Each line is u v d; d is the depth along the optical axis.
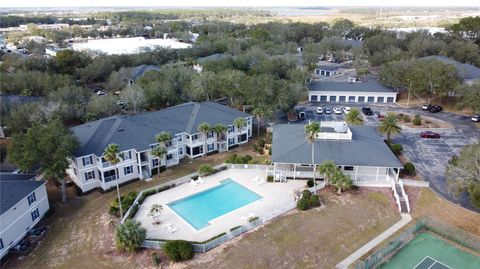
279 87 83.69
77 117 80.69
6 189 45.06
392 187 53.16
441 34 167.00
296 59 132.12
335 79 128.62
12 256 41.84
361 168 55.62
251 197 52.53
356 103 100.38
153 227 45.31
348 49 165.25
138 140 59.84
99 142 57.72
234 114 73.88
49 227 47.31
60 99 79.81
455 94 92.56
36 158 48.91
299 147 57.56
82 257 40.66
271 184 56.16
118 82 107.50
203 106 74.06
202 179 58.06
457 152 65.81
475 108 80.12
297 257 39.44
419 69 93.31
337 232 43.72
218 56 136.12
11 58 131.88
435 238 42.81
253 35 185.88
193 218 47.47
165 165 63.22
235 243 41.84
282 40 183.88
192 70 104.50
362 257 39.44
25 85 94.25
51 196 55.50
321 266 38.09
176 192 54.19
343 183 50.62
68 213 50.50
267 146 68.50
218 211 49.09
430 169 59.12
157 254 39.97
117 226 42.53
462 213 46.78
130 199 50.34
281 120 84.88
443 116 87.31
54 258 40.84
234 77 88.56
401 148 65.06
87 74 118.38
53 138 50.62
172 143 63.78
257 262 38.56
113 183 57.41
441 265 38.34
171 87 91.62
